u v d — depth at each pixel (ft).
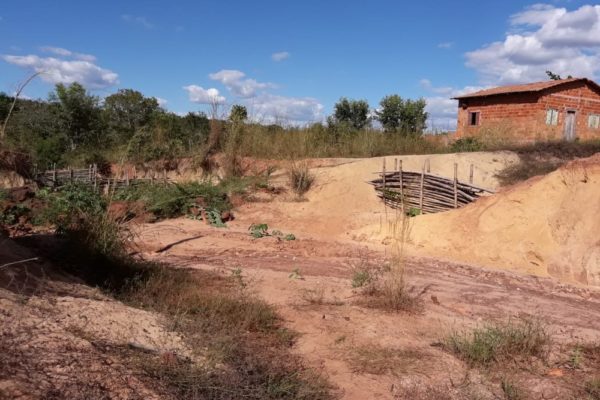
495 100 82.89
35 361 9.50
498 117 82.48
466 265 30.42
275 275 24.98
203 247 31.83
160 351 11.67
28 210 30.96
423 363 14.75
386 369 14.35
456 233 34.53
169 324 13.60
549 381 13.83
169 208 43.45
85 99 86.22
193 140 63.21
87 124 85.61
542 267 30.01
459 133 89.71
